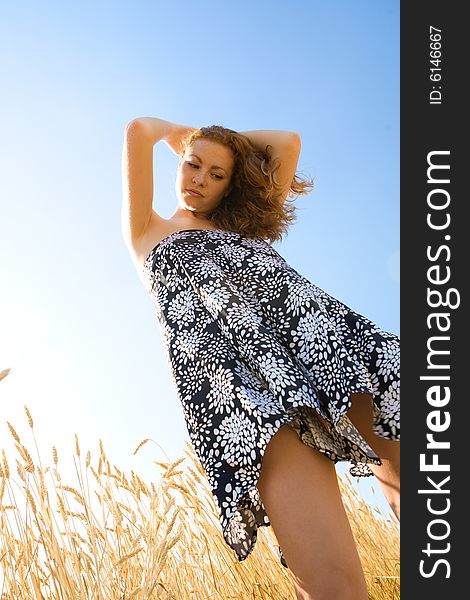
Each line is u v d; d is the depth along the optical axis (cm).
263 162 213
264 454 143
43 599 175
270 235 220
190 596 225
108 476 214
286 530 136
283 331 165
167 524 191
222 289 168
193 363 162
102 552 188
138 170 195
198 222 210
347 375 154
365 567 282
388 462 168
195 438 154
